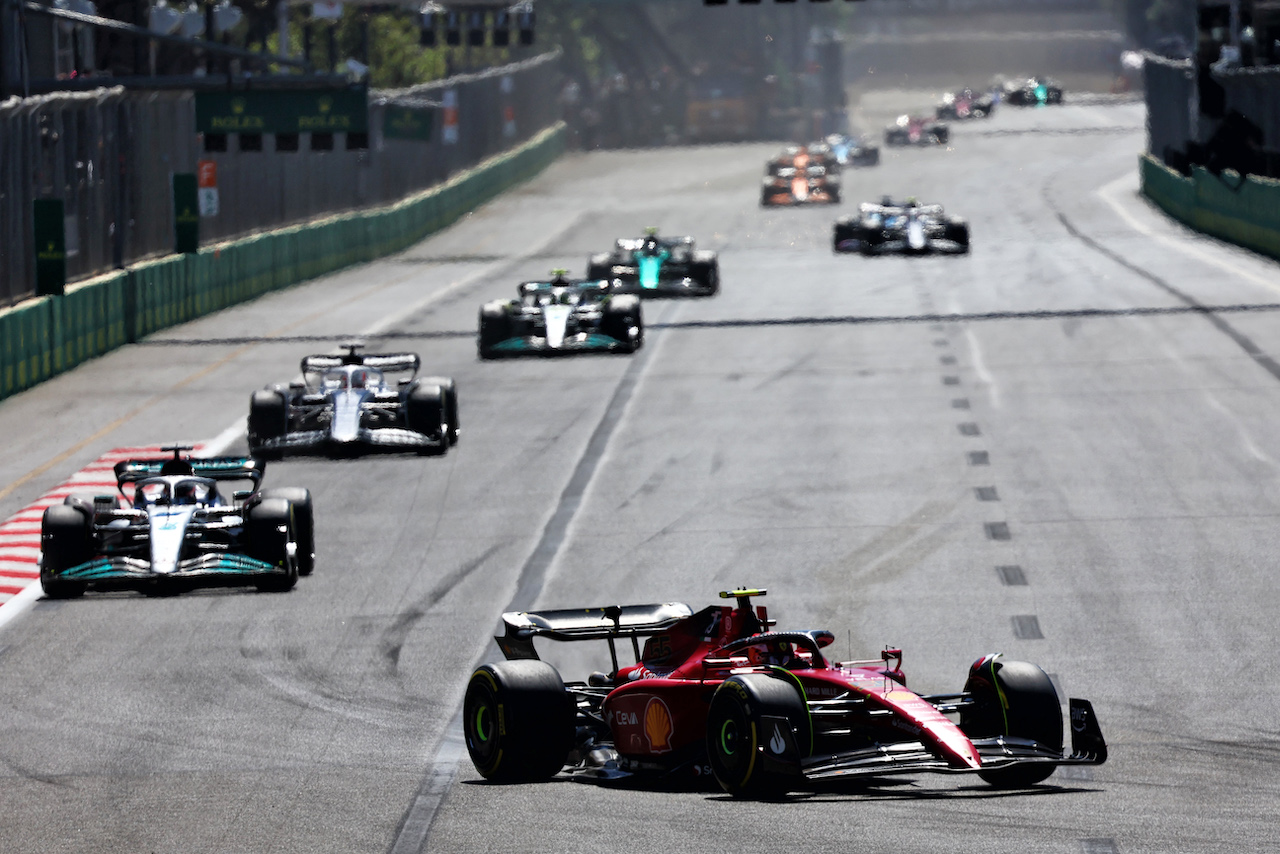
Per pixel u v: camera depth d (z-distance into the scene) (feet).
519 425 310.04
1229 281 470.39
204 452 293.02
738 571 209.56
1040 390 322.75
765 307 462.19
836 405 317.22
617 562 216.33
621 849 99.35
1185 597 191.11
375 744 143.84
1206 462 258.78
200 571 195.00
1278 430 278.87
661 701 116.57
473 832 106.93
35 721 154.71
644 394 336.70
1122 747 137.69
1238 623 180.45
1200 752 135.23
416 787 125.49
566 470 271.90
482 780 125.29
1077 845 97.91
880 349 379.14
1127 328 391.04
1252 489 240.73
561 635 127.24
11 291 372.17
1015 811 107.24
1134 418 293.84
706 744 112.06
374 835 110.93
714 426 302.45
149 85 460.96
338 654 178.09
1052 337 383.86
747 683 106.83
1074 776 124.36
